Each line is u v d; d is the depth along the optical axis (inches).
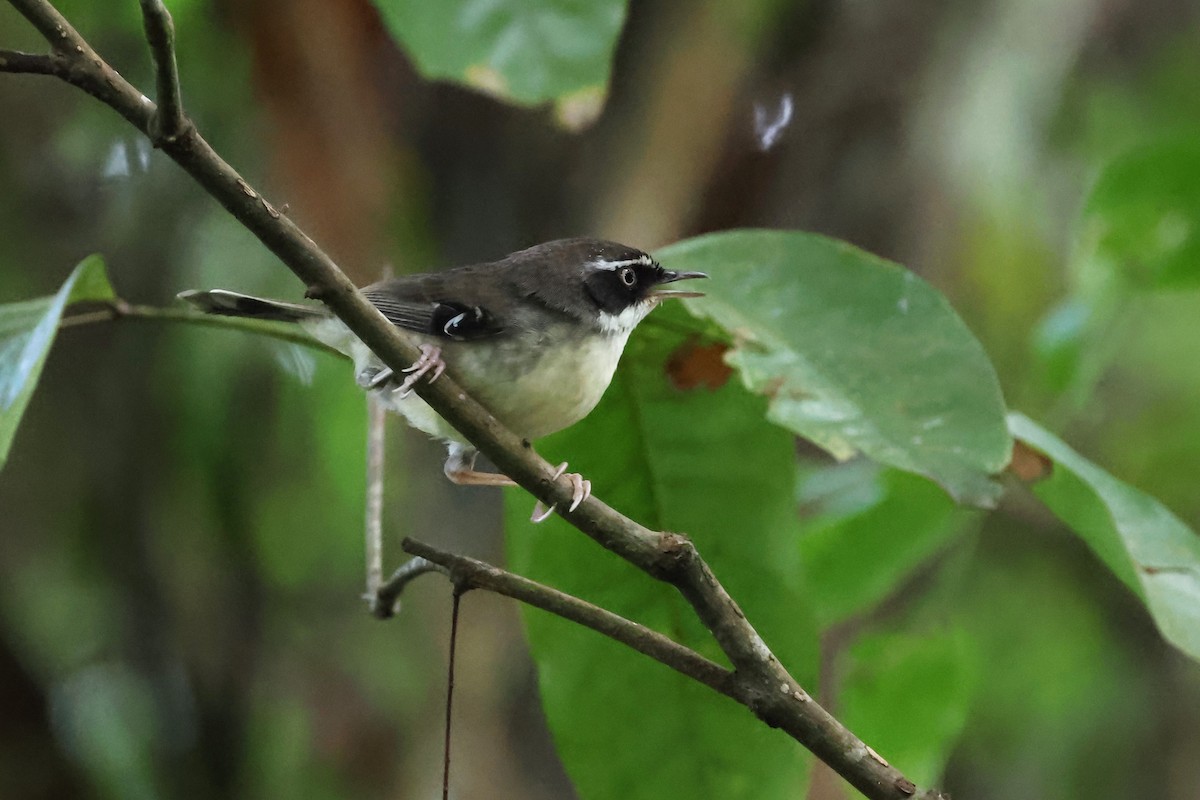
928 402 248.8
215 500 505.4
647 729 274.5
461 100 458.6
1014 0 472.4
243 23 408.8
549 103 456.8
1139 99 548.4
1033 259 487.2
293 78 411.8
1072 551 563.2
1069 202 507.5
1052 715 565.9
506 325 275.0
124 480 494.3
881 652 350.0
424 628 506.3
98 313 263.3
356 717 494.0
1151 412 566.9
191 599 496.7
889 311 260.5
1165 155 363.3
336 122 416.8
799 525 283.0
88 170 498.0
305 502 524.7
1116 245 375.2
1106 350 372.8
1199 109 546.9
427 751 489.1
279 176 439.2
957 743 553.6
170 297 492.7
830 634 421.1
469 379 274.5
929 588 418.0
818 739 208.8
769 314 262.4
